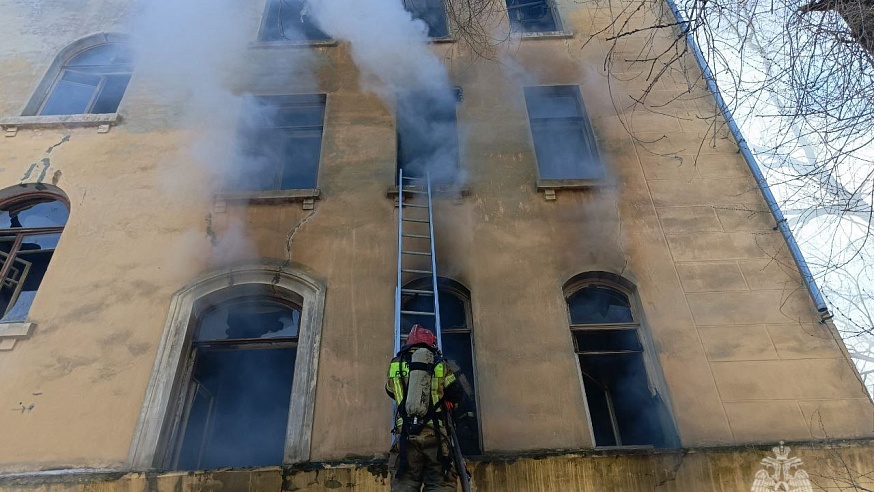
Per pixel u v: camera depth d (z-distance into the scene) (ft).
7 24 34.81
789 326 21.48
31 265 25.09
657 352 21.07
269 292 23.44
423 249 23.97
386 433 19.01
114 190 26.07
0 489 17.52
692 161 26.99
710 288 22.70
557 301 22.50
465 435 19.92
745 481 17.65
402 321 22.36
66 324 21.74
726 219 24.85
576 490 17.52
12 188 26.45
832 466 17.76
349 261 23.58
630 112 29.30
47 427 19.20
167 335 21.43
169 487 17.52
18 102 30.45
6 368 20.57
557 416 19.52
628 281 23.09
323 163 27.22
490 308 22.26
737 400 19.74
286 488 17.48
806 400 19.65
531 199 25.84
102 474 17.79
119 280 22.98
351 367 20.52
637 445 20.29
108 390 20.06
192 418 21.26
